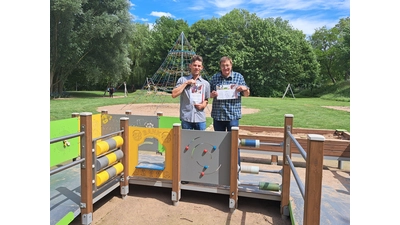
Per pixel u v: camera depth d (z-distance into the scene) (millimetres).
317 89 41844
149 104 20531
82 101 22438
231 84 3965
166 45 45844
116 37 29203
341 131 6695
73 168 4676
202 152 3791
